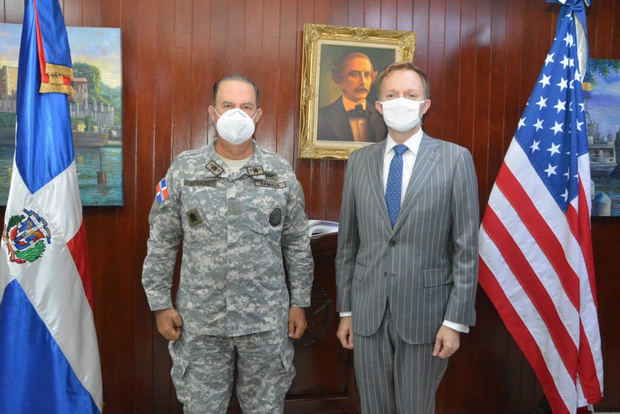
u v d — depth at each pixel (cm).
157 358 244
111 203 233
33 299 182
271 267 177
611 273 266
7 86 224
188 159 179
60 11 196
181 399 177
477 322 262
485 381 263
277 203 178
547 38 256
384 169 175
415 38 248
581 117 228
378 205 168
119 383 242
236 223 173
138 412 244
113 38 228
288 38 242
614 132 256
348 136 244
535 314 227
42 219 184
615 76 255
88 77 227
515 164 229
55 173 188
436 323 166
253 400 181
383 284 166
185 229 175
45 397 182
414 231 163
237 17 238
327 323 245
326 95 242
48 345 183
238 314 173
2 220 231
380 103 175
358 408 250
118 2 232
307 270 189
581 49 238
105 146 230
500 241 228
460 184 165
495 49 254
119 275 239
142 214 238
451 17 251
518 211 228
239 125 169
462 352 262
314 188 248
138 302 241
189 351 174
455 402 263
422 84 173
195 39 237
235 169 179
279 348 178
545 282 227
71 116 227
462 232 165
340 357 247
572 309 222
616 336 268
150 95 236
